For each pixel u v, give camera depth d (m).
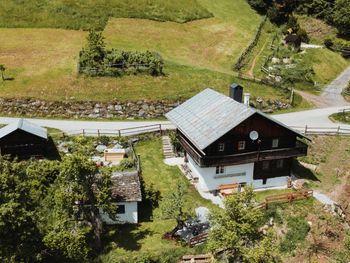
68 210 37.28
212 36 89.50
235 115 44.16
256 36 91.88
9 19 83.50
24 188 34.62
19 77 64.88
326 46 97.94
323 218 41.72
